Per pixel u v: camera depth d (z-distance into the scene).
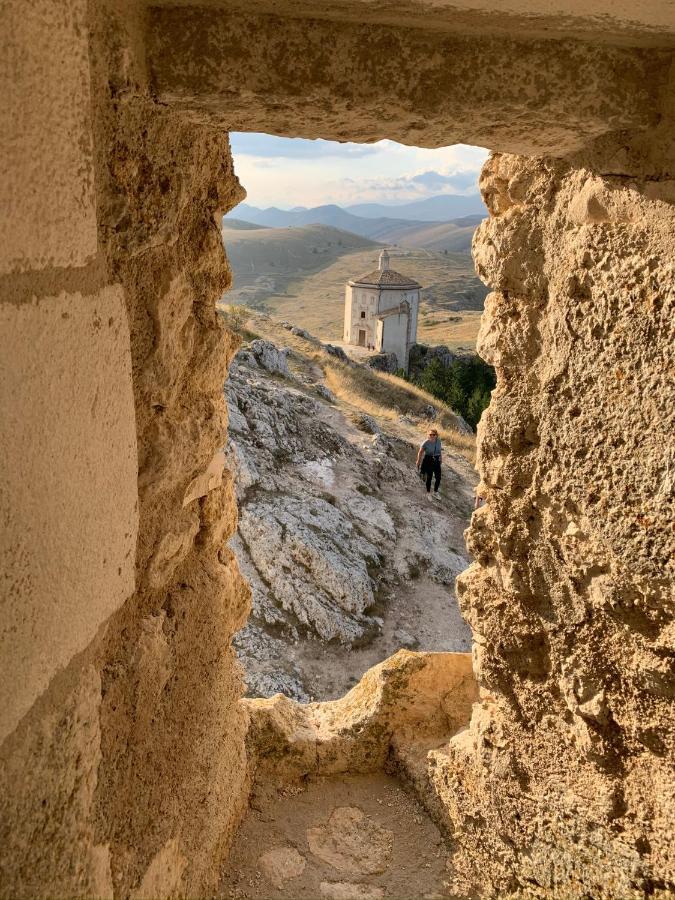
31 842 1.11
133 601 1.57
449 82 1.49
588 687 1.92
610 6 1.27
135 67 1.35
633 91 1.57
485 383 32.47
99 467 1.28
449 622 9.11
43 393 1.06
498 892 2.34
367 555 9.73
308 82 1.45
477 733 2.39
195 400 1.88
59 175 1.08
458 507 13.01
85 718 1.30
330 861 2.51
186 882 1.98
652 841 1.82
